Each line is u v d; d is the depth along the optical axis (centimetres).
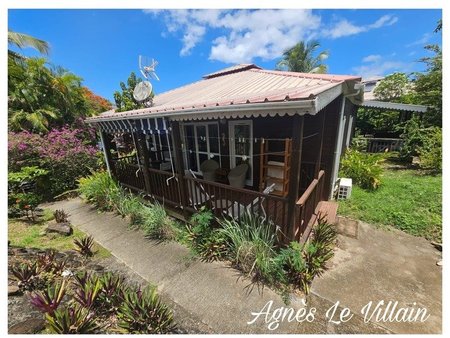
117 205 637
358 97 625
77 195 829
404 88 1662
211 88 670
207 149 712
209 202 467
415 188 673
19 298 289
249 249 345
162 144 902
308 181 586
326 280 328
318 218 469
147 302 261
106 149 738
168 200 561
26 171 696
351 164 771
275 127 573
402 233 458
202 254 398
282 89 389
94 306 278
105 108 2147
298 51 1897
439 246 400
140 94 754
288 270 330
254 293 311
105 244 468
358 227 484
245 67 866
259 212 387
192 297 310
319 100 267
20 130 962
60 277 341
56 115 1117
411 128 1051
